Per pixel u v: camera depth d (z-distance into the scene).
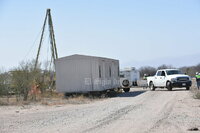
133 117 13.74
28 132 11.06
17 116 16.27
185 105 18.03
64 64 29.30
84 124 12.24
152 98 24.02
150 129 10.62
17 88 28.95
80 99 26.28
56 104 22.88
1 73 30.56
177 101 20.47
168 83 32.34
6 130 11.75
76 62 29.03
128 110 16.52
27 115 16.59
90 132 10.38
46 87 34.03
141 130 10.48
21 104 23.27
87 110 17.77
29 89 29.22
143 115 14.30
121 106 18.94
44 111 18.36
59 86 29.44
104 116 14.46
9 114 17.30
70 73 29.16
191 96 23.86
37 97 29.23
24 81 28.95
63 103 23.47
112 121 12.74
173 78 31.88
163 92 30.52
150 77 36.03
